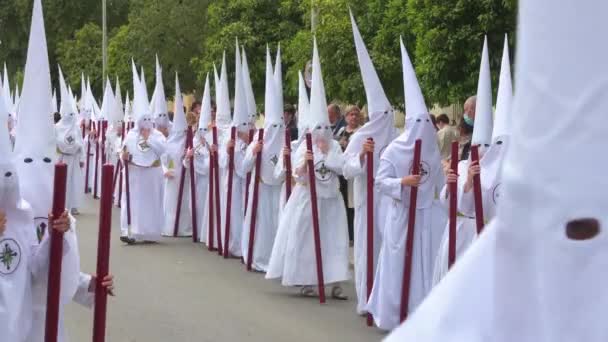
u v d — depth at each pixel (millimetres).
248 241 11156
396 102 15531
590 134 1598
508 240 1685
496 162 6660
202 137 14031
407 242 7453
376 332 7762
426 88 12461
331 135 9250
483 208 6656
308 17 18172
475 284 1928
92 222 15906
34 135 4496
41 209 4477
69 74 39375
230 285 10055
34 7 4480
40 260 4297
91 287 4656
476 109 7102
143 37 29141
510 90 6699
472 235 6859
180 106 14180
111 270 10922
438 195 7629
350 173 8414
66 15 43500
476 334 1880
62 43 40875
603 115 1590
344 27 15258
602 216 1610
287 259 9234
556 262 1646
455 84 11758
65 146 16844
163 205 14422
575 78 1597
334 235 9242
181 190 14234
